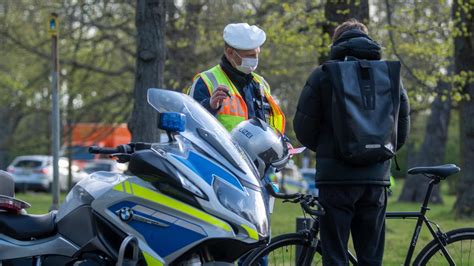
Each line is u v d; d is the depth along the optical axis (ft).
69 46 129.90
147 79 50.26
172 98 25.98
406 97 30.14
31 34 137.08
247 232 23.90
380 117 28.25
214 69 33.12
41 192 194.90
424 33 85.46
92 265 25.68
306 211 28.53
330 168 29.17
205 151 24.71
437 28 84.43
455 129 276.21
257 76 34.17
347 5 66.23
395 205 148.15
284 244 31.53
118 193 24.88
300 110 29.63
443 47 88.07
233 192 24.20
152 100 25.95
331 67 28.78
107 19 123.44
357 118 28.04
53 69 53.06
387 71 28.91
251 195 24.52
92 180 26.55
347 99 28.25
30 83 144.56
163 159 24.22
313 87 29.40
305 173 202.28
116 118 135.95
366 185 29.14
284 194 27.45
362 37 29.86
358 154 28.02
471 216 94.94
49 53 131.64
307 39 83.35
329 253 29.50
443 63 90.84
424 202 32.55
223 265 24.34
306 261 31.40
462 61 88.99
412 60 94.53
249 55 32.53
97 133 141.08
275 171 29.50
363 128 27.99
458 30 83.76
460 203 95.96
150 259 24.20
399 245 55.88
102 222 25.46
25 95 152.05
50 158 193.16
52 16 53.01
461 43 88.33
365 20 66.80
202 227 23.79
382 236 30.37
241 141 27.84
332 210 29.40
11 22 131.54
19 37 132.46
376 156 28.19
